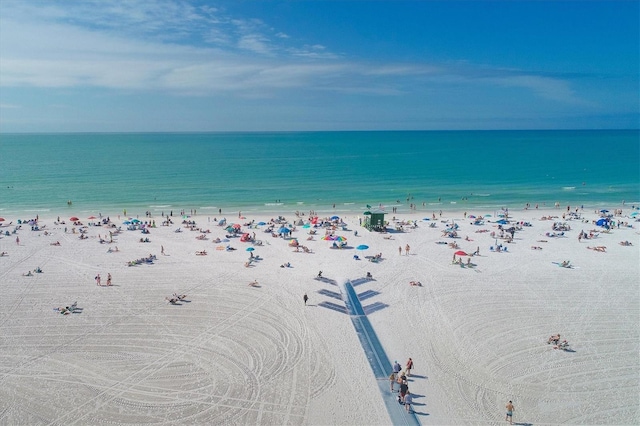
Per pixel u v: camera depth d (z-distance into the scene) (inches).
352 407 832.3
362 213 2610.7
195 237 1977.1
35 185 3442.4
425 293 1366.9
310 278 1475.1
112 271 1507.1
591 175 4259.4
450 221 2383.1
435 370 957.2
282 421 788.0
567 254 1787.6
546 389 896.3
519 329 1141.7
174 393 855.1
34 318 1145.4
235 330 1105.4
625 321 1190.3
